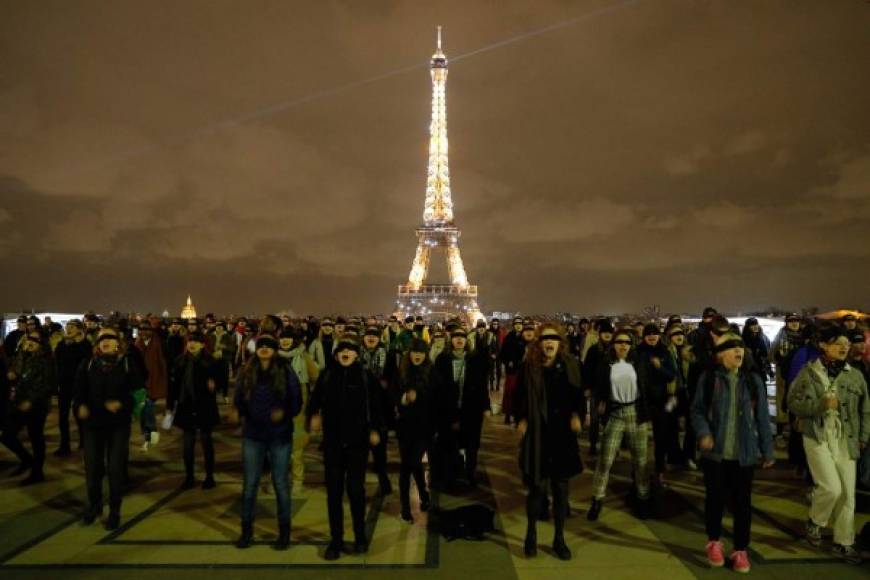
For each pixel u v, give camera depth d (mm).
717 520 6590
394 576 6301
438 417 8570
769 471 10539
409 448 8203
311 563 6641
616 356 8273
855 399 7008
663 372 9078
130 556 6816
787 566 6547
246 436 7211
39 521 8000
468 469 9711
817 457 6953
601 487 8102
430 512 8430
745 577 6281
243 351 15844
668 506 8672
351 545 7168
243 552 6949
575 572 6406
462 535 7371
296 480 9430
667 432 10039
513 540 7344
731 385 6688
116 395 7785
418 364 8344
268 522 8008
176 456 11836
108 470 7773
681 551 6988
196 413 9539
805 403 7055
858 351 8008
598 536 7469
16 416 9984
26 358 9914
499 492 9422
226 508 8570
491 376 22703
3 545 7133
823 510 6930
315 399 7184
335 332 12781
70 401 11938
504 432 14328
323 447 7070
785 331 11781
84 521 7840
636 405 8156
